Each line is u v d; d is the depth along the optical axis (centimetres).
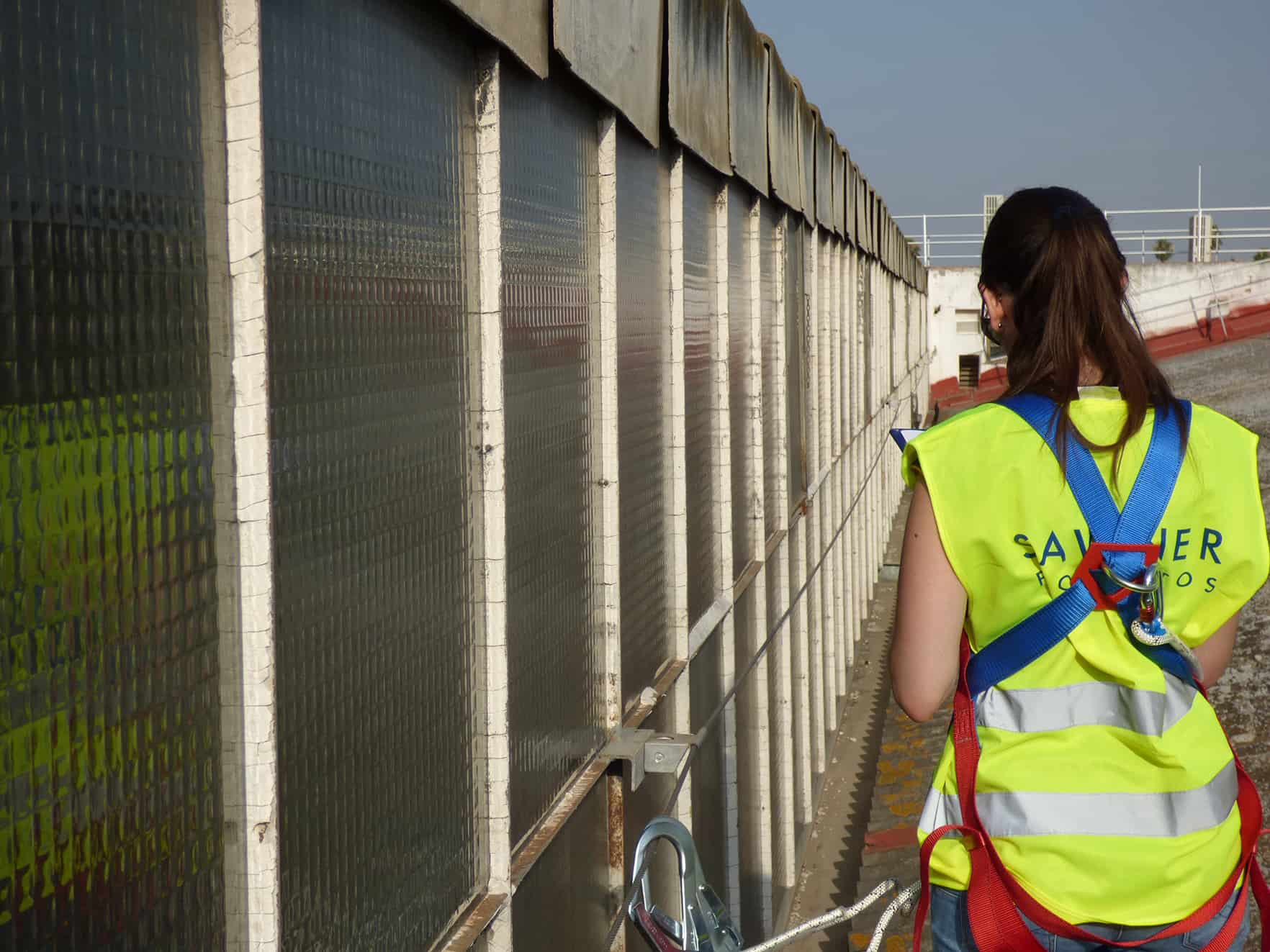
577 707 335
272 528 169
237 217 162
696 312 510
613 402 357
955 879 200
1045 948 191
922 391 3088
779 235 731
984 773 195
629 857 373
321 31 190
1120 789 190
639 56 384
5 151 123
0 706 121
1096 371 198
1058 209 202
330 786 190
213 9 160
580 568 340
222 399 162
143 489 145
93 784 135
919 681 199
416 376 227
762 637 652
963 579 196
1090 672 193
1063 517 190
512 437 279
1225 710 746
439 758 236
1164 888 188
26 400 125
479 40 257
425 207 232
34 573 126
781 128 712
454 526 245
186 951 153
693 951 237
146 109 146
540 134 303
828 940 724
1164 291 3456
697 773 480
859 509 1344
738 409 615
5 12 123
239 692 164
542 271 305
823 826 926
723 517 553
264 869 165
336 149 195
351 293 200
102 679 137
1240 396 1980
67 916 131
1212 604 199
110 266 139
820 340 974
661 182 448
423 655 229
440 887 236
